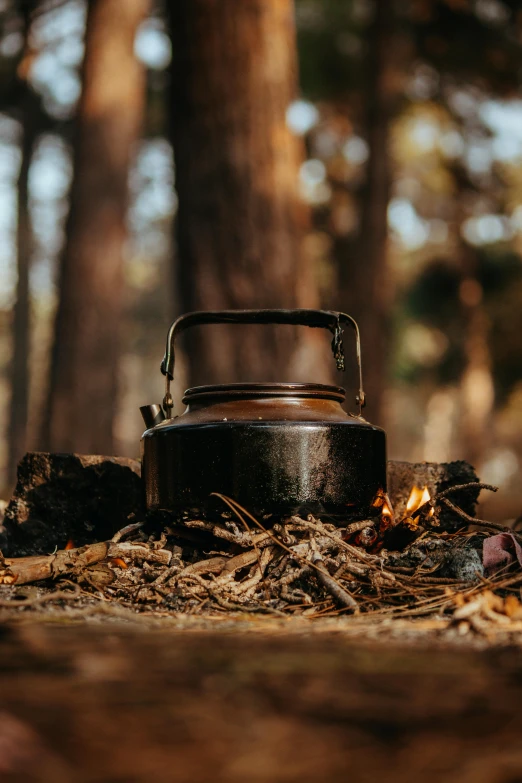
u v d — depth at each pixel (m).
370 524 2.67
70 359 11.10
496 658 1.48
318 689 1.28
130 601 2.35
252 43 5.86
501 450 31.19
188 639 1.65
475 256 22.42
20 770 0.98
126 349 33.31
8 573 2.35
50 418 11.05
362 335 12.84
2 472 21.50
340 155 17.98
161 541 2.62
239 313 2.92
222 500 2.52
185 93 5.89
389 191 13.48
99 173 11.42
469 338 22.67
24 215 21.69
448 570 2.44
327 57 15.30
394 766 1.00
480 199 19.58
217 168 5.82
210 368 5.63
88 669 1.39
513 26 13.49
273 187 5.87
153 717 1.16
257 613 2.19
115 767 0.99
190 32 5.87
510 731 1.10
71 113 19.78
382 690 1.28
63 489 3.33
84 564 2.44
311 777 0.97
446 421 33.75
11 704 1.21
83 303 11.18
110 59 11.55
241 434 2.51
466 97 15.91
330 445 2.54
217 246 5.80
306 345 5.65
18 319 22.05
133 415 38.44
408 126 18.39
